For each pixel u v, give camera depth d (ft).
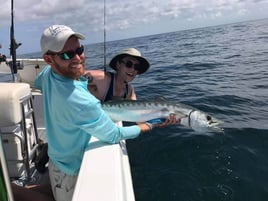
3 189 3.00
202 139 13.15
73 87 6.18
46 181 9.37
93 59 58.13
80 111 6.16
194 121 10.39
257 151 12.16
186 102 21.34
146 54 76.64
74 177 6.98
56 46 5.92
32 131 9.99
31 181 9.20
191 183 10.02
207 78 32.17
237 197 9.27
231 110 18.75
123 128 7.30
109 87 11.10
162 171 10.84
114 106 10.02
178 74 36.94
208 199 9.23
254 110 18.56
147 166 11.28
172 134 13.80
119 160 6.30
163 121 10.06
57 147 6.86
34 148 9.93
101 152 6.55
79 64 6.27
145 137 13.65
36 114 13.21
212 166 11.04
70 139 6.61
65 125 6.43
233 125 15.29
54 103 6.34
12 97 8.14
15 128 8.79
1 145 3.02
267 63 39.99
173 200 9.22
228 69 38.29
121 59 10.91
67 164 6.93
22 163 9.02
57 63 6.15
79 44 6.32
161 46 108.78
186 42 115.24
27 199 7.17
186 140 13.08
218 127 10.89
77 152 6.82
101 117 6.48
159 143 13.03
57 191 7.29
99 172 5.72
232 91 24.25
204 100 21.61
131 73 10.87
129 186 5.84
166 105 10.16
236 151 12.12
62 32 5.92
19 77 16.92
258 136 13.61
